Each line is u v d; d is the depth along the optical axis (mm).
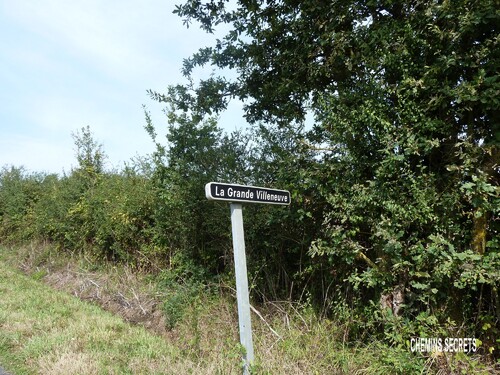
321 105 4715
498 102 3463
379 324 4559
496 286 3791
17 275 12047
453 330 4004
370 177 4586
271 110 6730
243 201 4027
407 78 3967
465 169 3691
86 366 4719
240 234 4012
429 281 3914
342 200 4504
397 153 4074
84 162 13852
